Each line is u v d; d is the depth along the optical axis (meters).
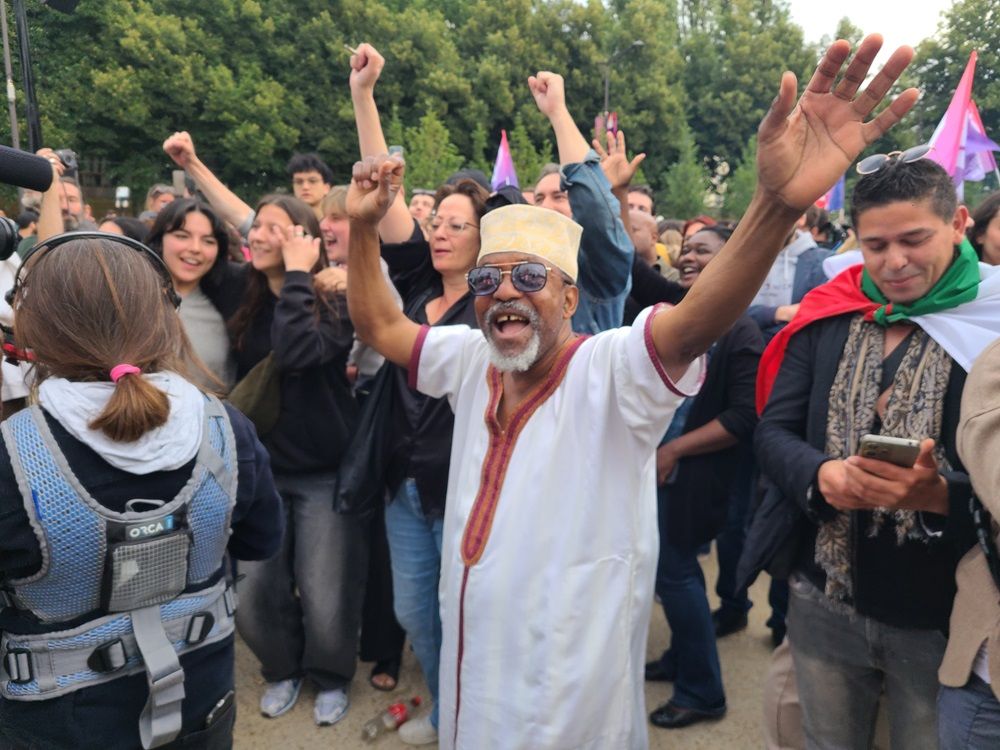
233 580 1.55
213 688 1.43
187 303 2.96
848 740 1.87
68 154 3.90
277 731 2.81
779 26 38.62
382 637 3.06
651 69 32.09
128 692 1.32
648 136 31.81
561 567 1.59
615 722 1.64
